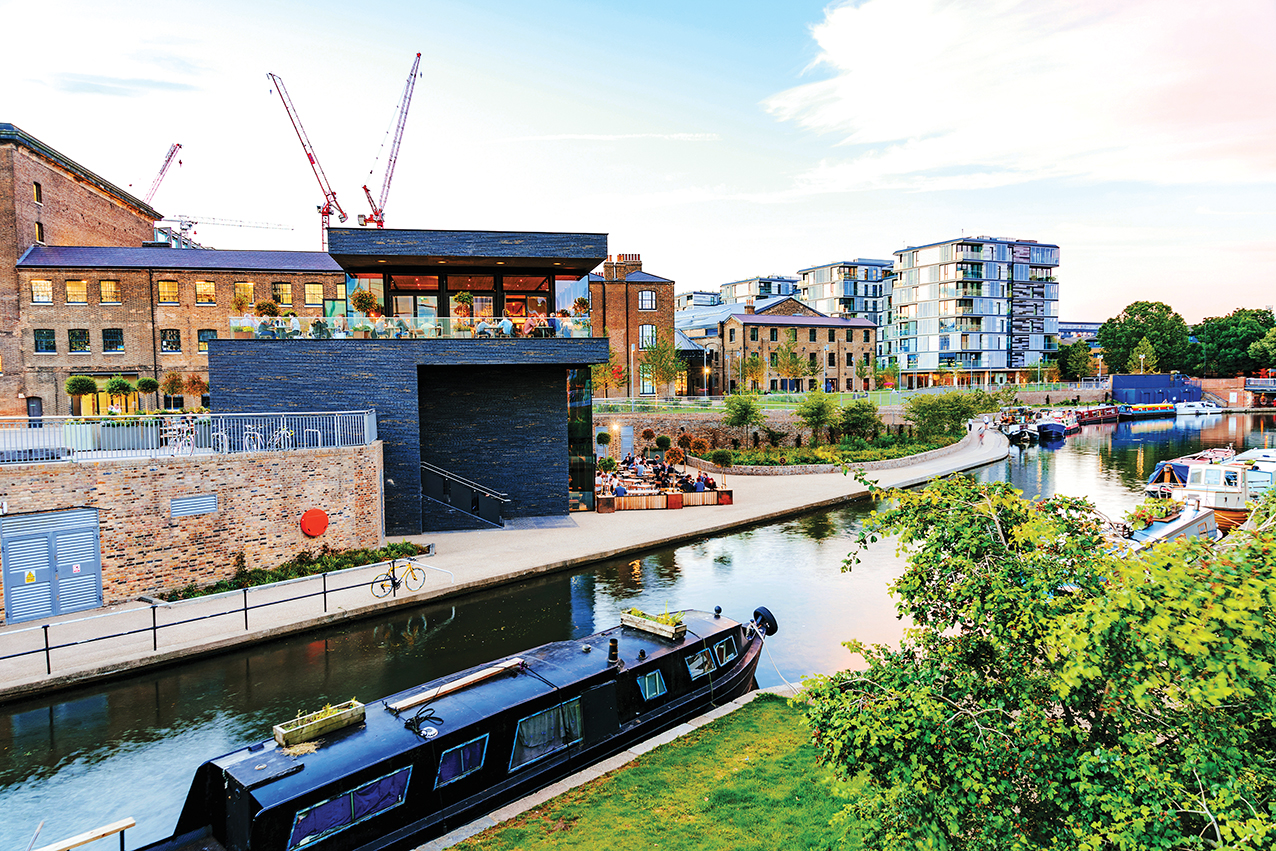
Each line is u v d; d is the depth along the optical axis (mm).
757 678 13539
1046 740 4473
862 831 5398
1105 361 112812
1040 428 61469
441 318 24578
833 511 29984
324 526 19828
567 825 8180
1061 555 5254
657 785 8992
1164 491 26219
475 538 23656
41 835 9172
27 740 11477
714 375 75625
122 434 18547
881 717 4855
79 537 16141
